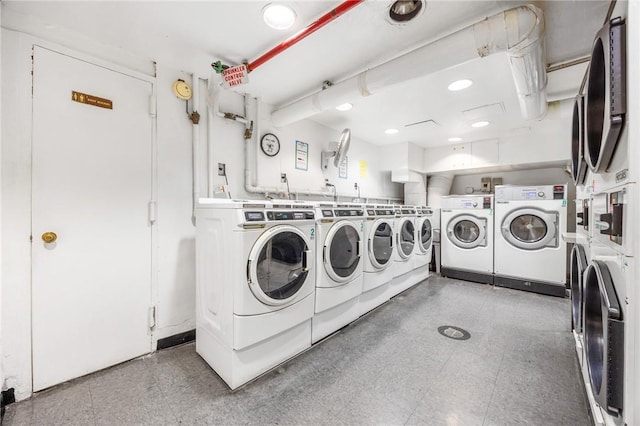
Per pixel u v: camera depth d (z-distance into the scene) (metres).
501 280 3.77
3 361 1.52
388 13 1.57
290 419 1.41
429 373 1.81
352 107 2.97
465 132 3.88
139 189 2.04
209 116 2.42
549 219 3.39
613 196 1.02
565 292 3.30
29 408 1.50
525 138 3.89
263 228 1.72
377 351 2.09
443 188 4.97
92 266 1.82
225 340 1.69
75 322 1.76
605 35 0.95
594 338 1.37
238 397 1.58
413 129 3.76
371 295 2.88
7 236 1.53
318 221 2.15
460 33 1.57
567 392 1.61
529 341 2.24
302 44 1.86
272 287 1.83
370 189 4.55
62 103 1.71
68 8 1.54
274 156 3.00
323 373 1.81
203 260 1.97
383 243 3.03
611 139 0.94
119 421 1.41
